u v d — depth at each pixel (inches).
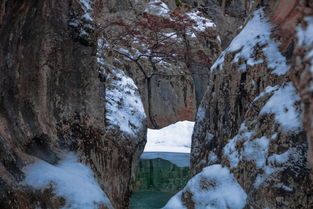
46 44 251.1
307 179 192.2
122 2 811.4
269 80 272.5
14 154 201.5
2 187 176.6
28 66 231.3
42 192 200.2
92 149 305.4
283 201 199.2
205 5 930.7
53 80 266.1
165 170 556.1
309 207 187.5
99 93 333.7
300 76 63.7
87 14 304.0
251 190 231.9
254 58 302.8
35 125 240.1
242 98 305.9
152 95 888.3
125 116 403.9
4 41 198.4
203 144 370.9
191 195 286.7
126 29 821.9
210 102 373.7
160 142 727.1
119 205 349.7
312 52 60.9
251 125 265.4
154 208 380.2
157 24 848.3
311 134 63.7
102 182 310.2
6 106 206.4
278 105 238.2
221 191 267.4
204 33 895.1
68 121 285.7
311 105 61.8
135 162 427.2
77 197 210.1
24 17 211.5
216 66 372.8
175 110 903.7
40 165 218.1
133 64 864.9
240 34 353.4
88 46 302.4
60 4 269.1
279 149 216.7
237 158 269.7
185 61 900.0
